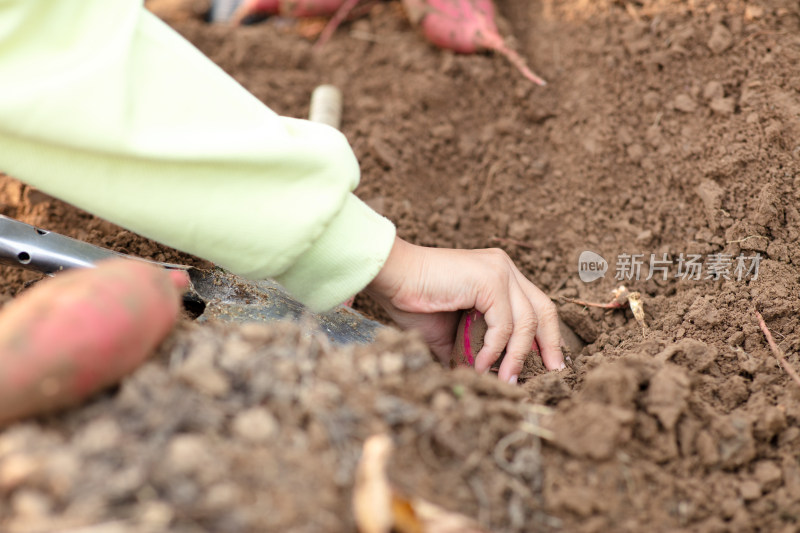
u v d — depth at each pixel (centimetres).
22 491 79
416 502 91
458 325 156
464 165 219
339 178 124
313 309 138
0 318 90
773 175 172
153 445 85
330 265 131
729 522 106
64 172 111
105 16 110
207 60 120
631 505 103
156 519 79
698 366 134
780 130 176
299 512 85
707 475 111
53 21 106
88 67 105
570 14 233
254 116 120
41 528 77
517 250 195
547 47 232
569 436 105
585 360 156
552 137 215
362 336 149
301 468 89
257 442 90
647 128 201
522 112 223
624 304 169
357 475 89
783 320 150
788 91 183
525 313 146
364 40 255
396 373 104
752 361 136
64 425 87
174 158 111
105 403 90
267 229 121
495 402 108
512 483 100
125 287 92
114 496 80
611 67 213
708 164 183
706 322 154
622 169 198
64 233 177
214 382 93
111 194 114
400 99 230
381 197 204
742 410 123
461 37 233
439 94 227
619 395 109
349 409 97
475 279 143
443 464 99
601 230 192
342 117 229
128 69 108
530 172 210
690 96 198
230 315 143
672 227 184
